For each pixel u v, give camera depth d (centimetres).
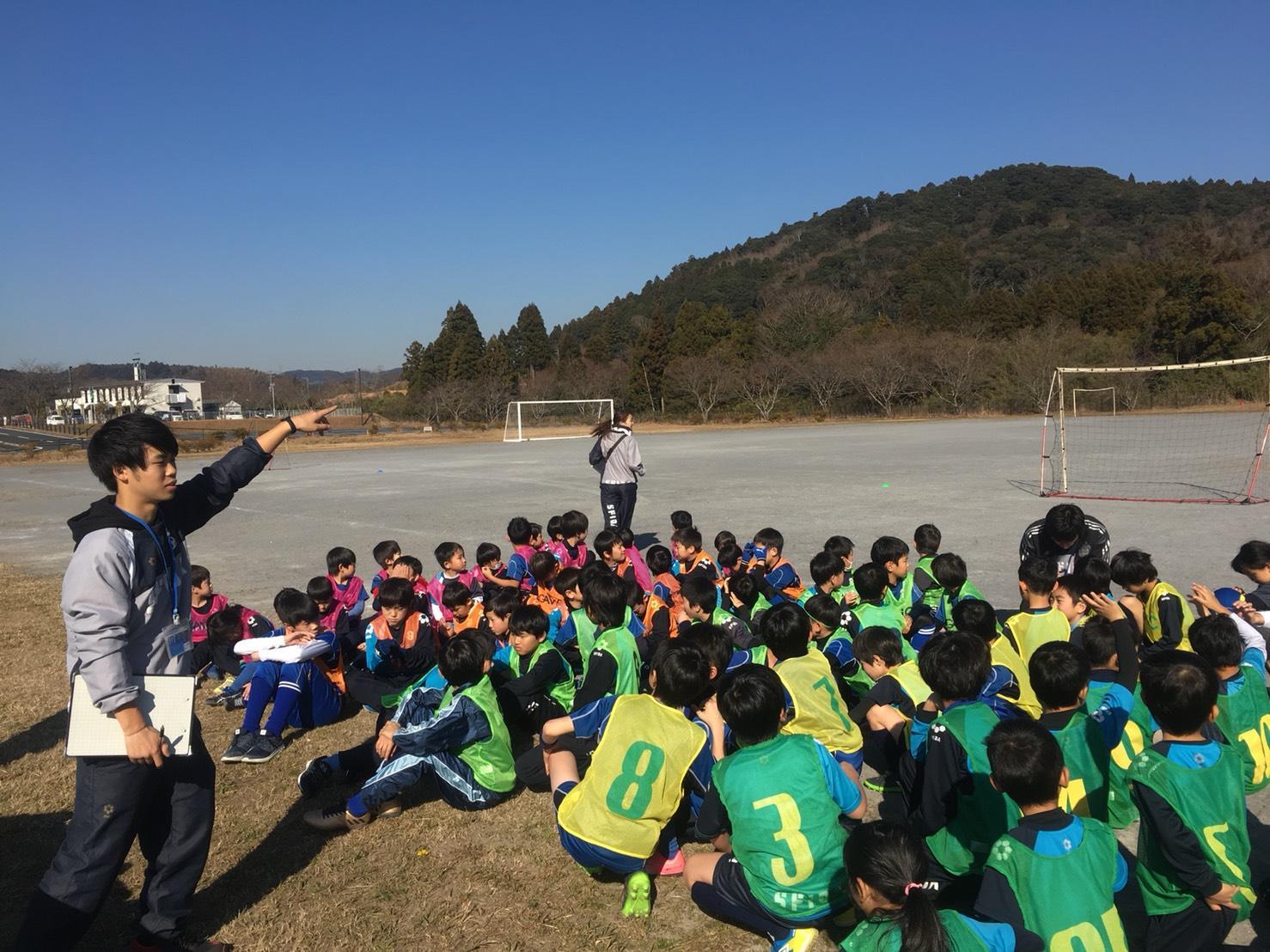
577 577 612
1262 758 385
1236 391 5038
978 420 4894
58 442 4947
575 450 3416
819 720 425
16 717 615
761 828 320
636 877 365
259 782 507
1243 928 349
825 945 341
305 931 359
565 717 421
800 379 5681
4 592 1049
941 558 640
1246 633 485
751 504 1588
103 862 307
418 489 2050
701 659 374
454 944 350
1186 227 9988
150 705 304
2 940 352
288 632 588
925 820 354
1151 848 309
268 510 1731
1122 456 2473
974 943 252
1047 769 272
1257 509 1409
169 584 323
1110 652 434
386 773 433
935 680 363
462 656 446
